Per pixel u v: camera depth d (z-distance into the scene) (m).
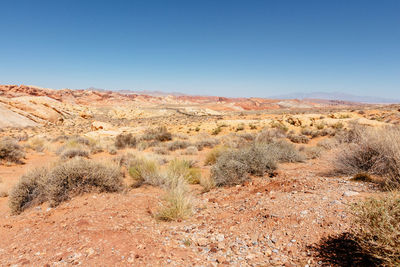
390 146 4.96
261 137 18.09
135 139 21.38
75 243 3.10
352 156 6.01
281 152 9.57
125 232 3.43
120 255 2.78
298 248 2.80
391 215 2.13
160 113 110.31
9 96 196.38
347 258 2.41
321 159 8.92
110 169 6.34
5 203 6.08
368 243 2.18
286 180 6.11
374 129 6.55
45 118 59.56
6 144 12.42
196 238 3.40
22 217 4.62
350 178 5.32
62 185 5.44
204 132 29.22
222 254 2.89
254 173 7.40
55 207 5.00
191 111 113.12
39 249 3.06
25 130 43.75
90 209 4.56
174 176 7.10
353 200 3.74
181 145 18.31
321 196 4.27
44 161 13.09
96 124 36.12
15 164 11.75
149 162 8.45
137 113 101.00
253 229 3.50
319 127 23.44
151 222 4.09
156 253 2.87
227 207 4.86
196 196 6.10
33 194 5.42
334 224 3.08
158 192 6.27
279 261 2.61
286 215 3.66
